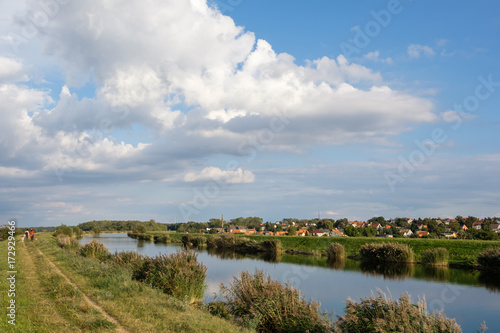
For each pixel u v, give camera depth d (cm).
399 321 866
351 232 6500
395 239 3928
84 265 1705
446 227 9388
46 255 2342
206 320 948
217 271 2670
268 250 4694
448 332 824
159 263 1544
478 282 2116
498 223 9412
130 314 905
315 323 1016
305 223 13638
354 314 967
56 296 1046
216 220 12350
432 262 2980
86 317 850
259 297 1205
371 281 2181
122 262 1902
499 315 1377
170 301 1103
